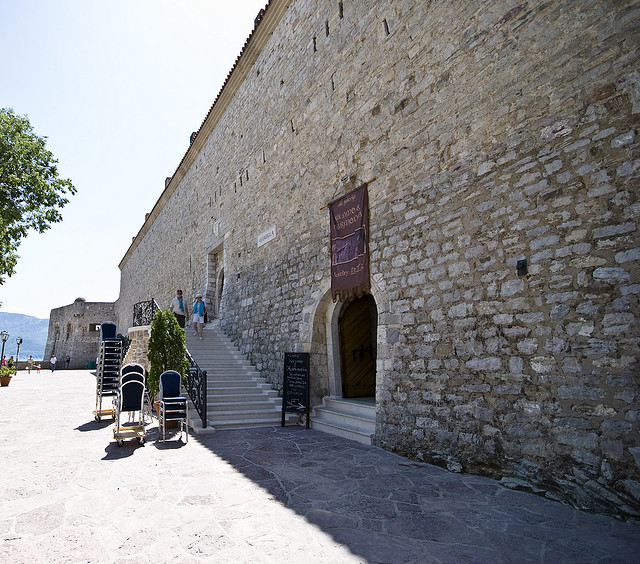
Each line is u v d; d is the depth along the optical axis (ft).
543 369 13.26
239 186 41.91
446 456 16.08
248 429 24.17
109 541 9.34
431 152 18.86
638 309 11.18
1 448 18.42
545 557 8.79
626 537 9.77
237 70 42.22
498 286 15.11
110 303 122.42
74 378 68.80
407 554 8.89
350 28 25.72
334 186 26.04
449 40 18.43
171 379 21.91
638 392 10.94
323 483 13.96
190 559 8.51
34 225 43.47
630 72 12.05
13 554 8.64
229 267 42.55
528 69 14.96
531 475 13.10
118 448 18.79
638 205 11.50
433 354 17.51
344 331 27.04
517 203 14.79
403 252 19.88
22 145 41.83
